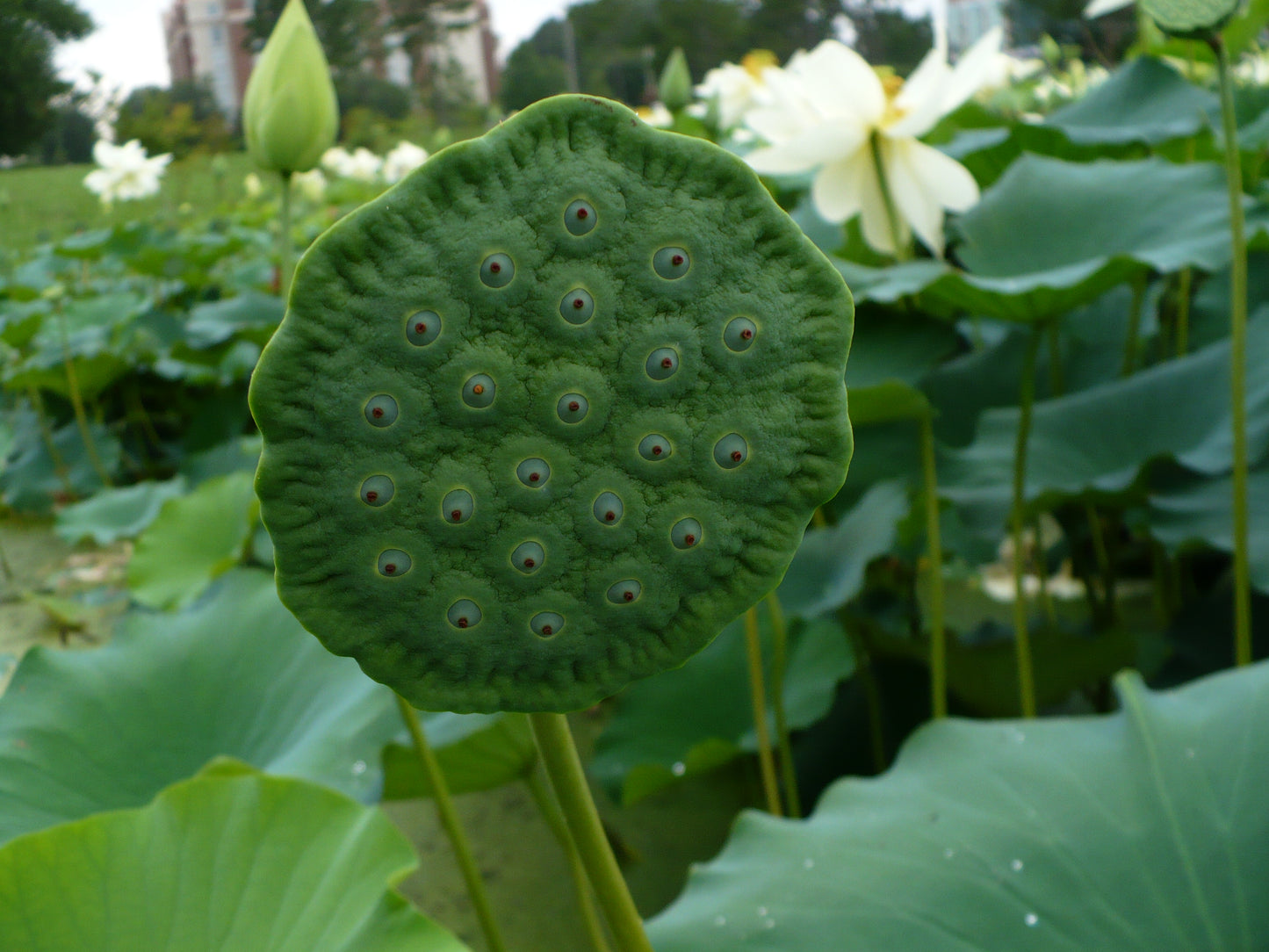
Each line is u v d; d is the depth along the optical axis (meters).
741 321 0.29
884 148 1.06
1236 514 0.95
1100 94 1.61
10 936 0.55
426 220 0.27
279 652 0.90
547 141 0.28
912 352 1.07
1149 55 1.58
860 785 0.74
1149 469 1.06
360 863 0.57
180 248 2.90
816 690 1.11
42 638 1.74
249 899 0.57
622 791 1.10
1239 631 0.96
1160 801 0.68
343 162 3.82
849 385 1.05
